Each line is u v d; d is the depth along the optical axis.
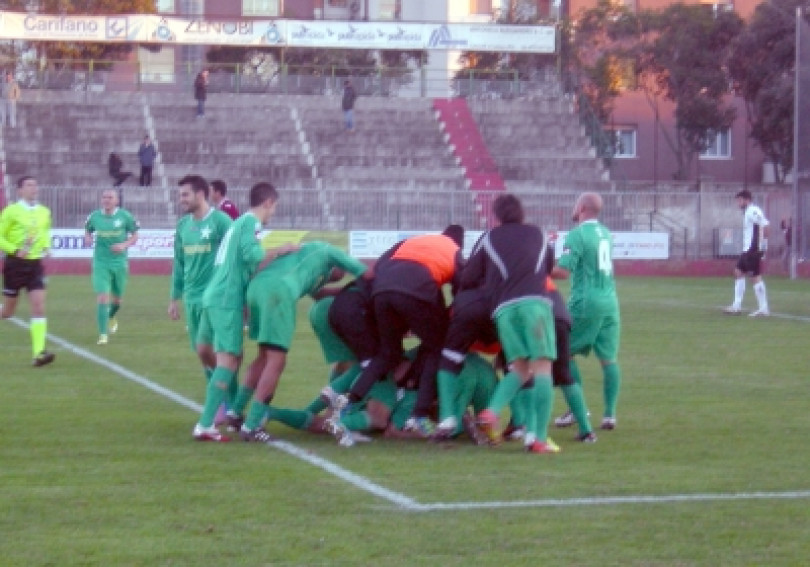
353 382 16.62
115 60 86.88
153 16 77.94
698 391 21.50
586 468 14.54
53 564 10.41
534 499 12.86
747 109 85.44
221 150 74.44
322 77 80.62
